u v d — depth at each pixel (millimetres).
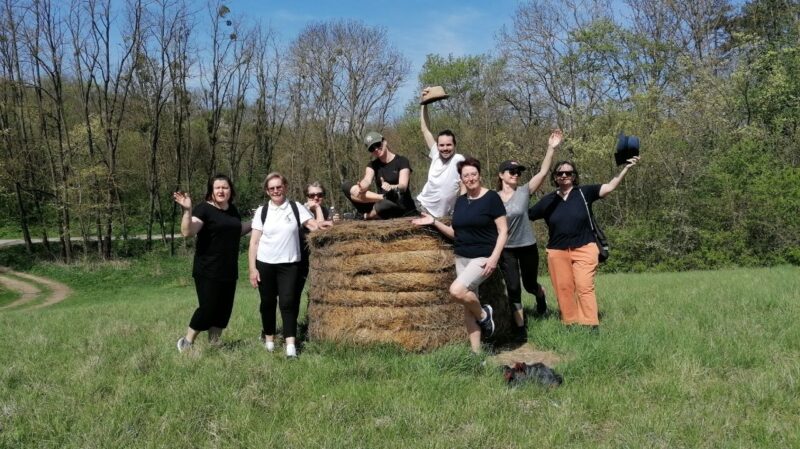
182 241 40375
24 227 37031
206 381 5230
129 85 39719
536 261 7355
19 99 37688
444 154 6605
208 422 4383
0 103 37219
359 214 7504
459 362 5531
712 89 25906
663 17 32156
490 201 5738
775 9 32906
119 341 7309
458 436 4059
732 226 21703
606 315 7863
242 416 4434
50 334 8266
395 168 6797
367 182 6828
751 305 8047
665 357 5582
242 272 32344
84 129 36156
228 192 6488
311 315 6758
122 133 42250
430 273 6168
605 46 30922
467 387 5039
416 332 6137
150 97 41219
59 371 5883
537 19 33625
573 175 6930
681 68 28531
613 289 10859
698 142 24031
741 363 5418
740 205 21391
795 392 4613
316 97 46312
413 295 6152
